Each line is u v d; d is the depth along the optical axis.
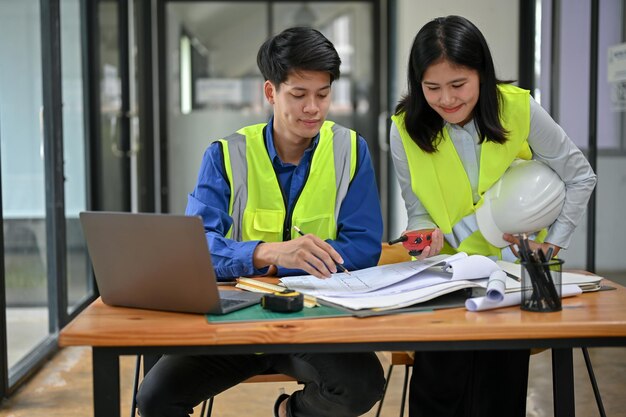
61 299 4.36
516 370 1.93
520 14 5.12
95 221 1.50
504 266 1.82
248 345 1.37
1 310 3.27
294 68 1.77
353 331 1.34
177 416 1.78
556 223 2.06
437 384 1.94
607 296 1.62
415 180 2.12
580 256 4.08
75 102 4.85
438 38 1.86
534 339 1.38
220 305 1.45
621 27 3.69
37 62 4.12
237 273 1.76
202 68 6.95
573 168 2.04
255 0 6.92
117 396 1.38
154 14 6.86
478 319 1.40
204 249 1.40
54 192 4.34
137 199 6.22
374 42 6.93
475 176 2.10
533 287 1.46
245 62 6.96
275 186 1.99
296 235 1.98
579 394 3.19
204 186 1.98
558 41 4.40
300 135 1.85
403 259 2.18
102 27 5.33
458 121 1.95
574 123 4.16
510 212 1.98
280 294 1.48
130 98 6.05
